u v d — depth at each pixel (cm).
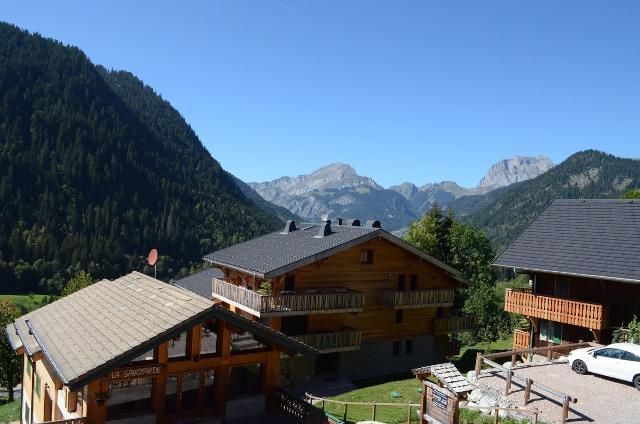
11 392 5019
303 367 3231
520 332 3130
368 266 3519
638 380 2105
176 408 1670
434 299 3638
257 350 1811
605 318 2623
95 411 1508
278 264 3169
